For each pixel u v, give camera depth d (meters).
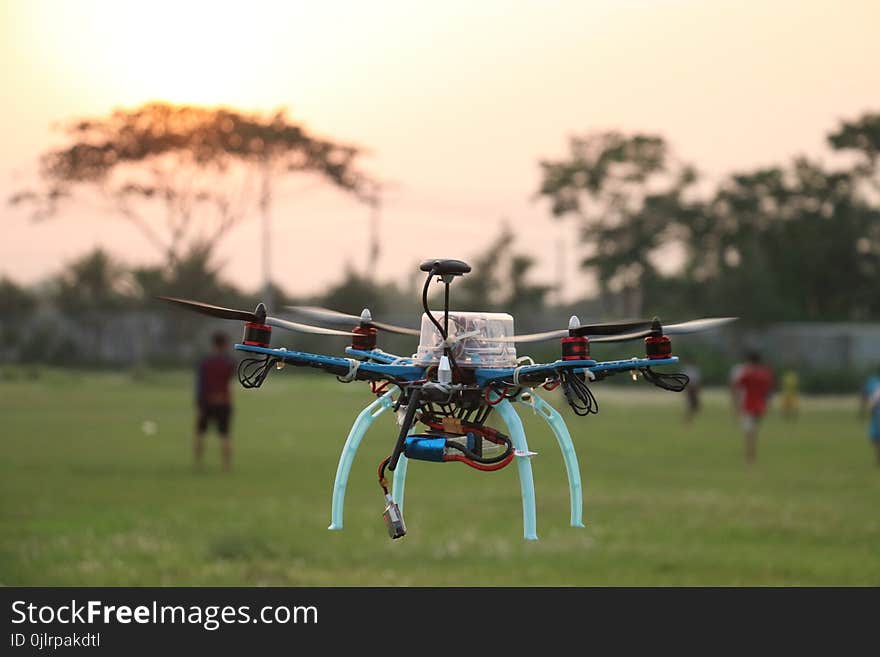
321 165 194.75
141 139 189.88
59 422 88.12
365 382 7.68
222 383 55.72
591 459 62.47
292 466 57.72
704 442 76.25
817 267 196.62
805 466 59.84
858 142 194.00
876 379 62.62
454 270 7.50
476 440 7.54
